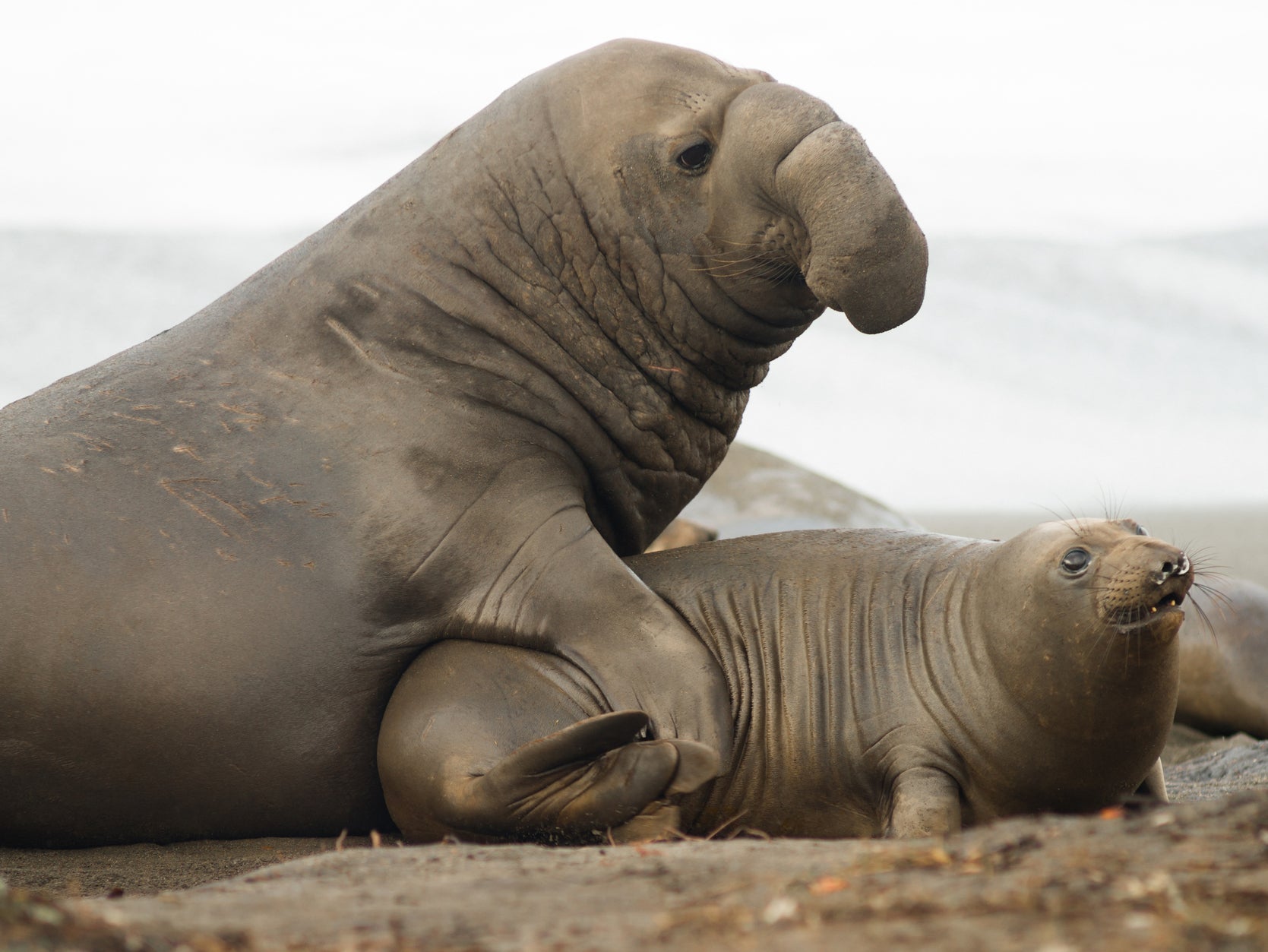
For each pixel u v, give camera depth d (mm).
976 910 10094
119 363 21953
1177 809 12859
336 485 20312
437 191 22641
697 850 14008
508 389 21656
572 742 17547
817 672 20438
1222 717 33500
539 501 20703
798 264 22094
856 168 20938
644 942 10000
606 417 22547
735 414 24797
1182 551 18453
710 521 46062
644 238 22594
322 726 20141
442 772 18828
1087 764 19281
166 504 20062
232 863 19609
